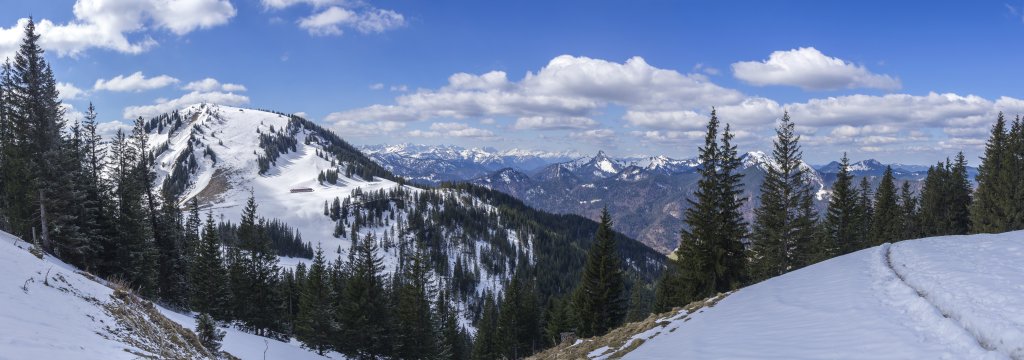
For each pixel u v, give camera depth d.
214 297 49.84
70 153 43.31
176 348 15.71
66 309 13.25
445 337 66.50
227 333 33.62
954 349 7.93
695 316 16.36
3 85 40.06
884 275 14.41
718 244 32.97
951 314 9.63
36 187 38.09
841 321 10.89
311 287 53.94
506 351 64.69
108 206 46.56
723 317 14.52
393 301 59.81
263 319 52.12
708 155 33.25
